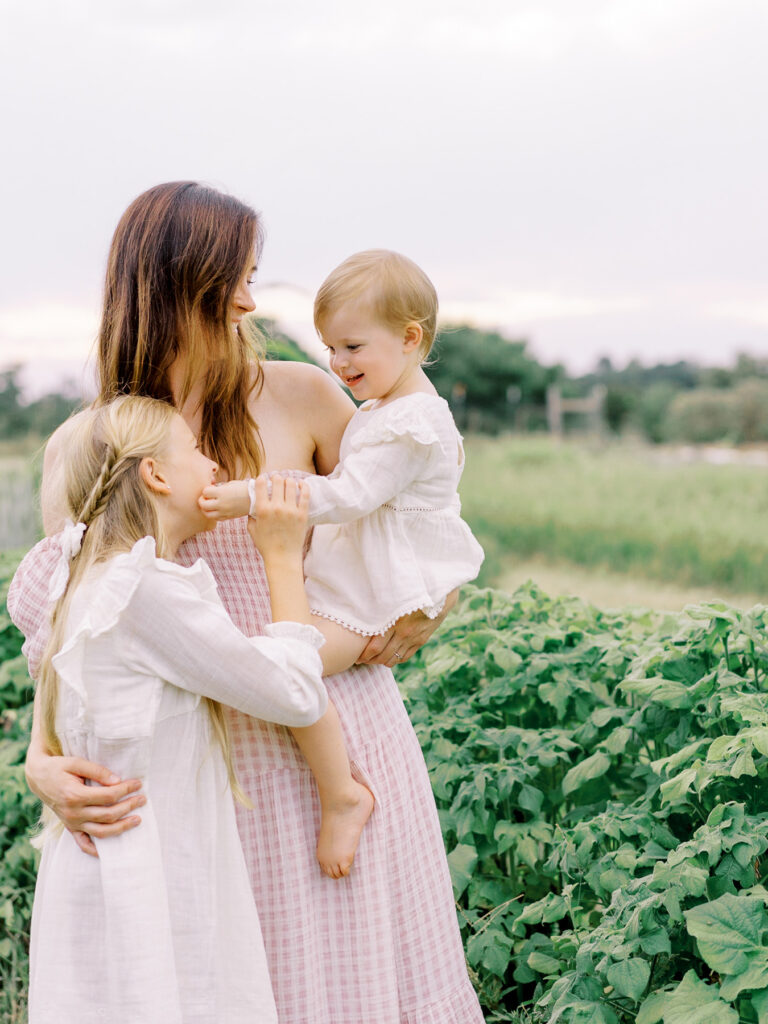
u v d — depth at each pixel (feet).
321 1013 6.34
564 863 7.75
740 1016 6.00
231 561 6.55
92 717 5.63
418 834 6.87
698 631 8.29
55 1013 5.50
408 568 6.75
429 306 7.21
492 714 10.15
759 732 6.76
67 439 6.31
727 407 84.23
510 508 42.70
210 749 5.92
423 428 6.71
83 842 5.67
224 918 5.83
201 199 6.40
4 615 13.76
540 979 8.46
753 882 6.48
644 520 38.45
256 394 6.98
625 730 8.38
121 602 5.56
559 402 86.89
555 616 11.14
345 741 6.62
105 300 6.61
